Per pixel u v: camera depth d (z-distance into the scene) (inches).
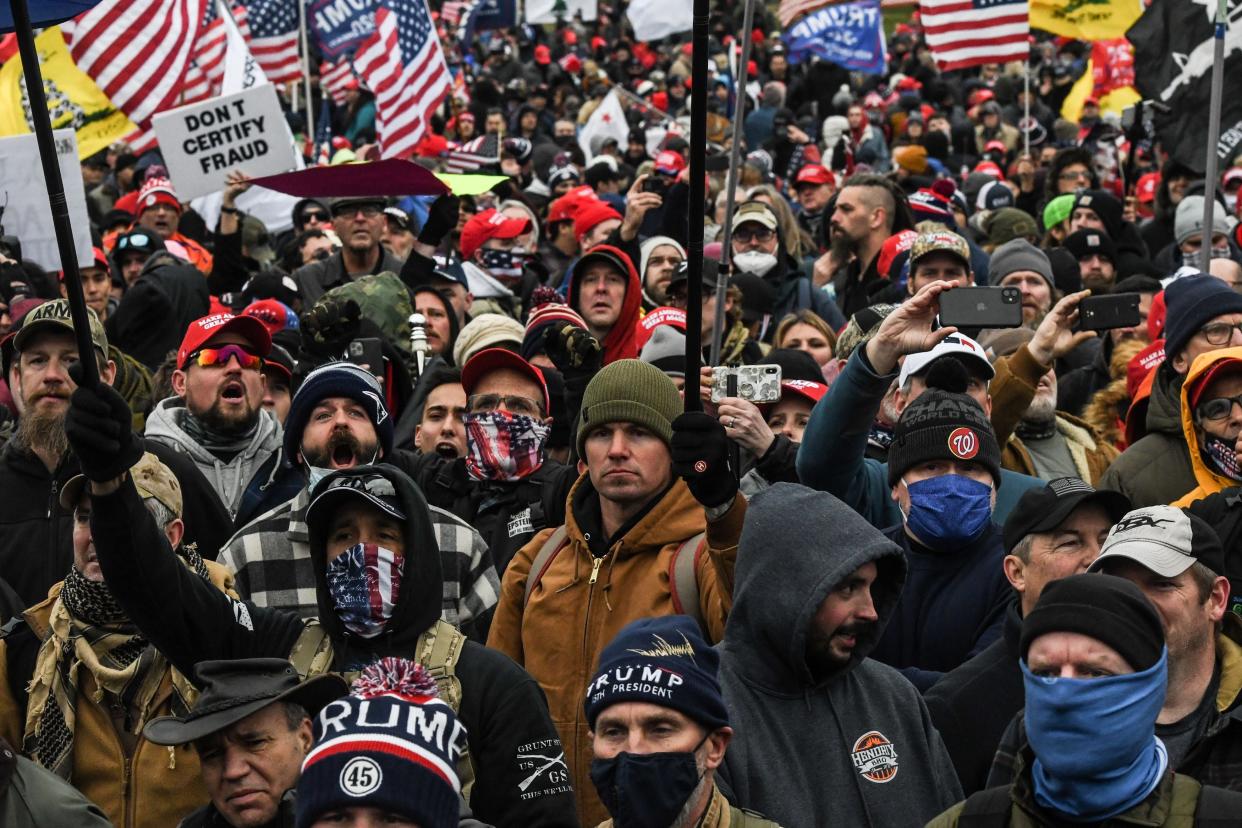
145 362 534.9
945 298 339.9
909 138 1283.2
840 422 318.7
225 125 599.2
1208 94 579.5
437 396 426.3
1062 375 544.7
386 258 600.4
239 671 261.3
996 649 301.6
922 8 745.6
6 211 502.6
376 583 283.9
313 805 218.2
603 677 243.4
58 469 377.1
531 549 332.2
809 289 586.6
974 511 326.6
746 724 267.0
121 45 689.6
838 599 268.1
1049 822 232.5
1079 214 679.7
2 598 355.3
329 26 832.9
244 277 651.5
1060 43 1736.0
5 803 270.2
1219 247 684.7
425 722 224.1
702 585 307.0
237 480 404.2
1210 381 351.9
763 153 903.7
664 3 1111.6
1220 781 259.4
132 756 299.3
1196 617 269.4
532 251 698.8
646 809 237.3
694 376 263.0
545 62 1755.7
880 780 266.7
